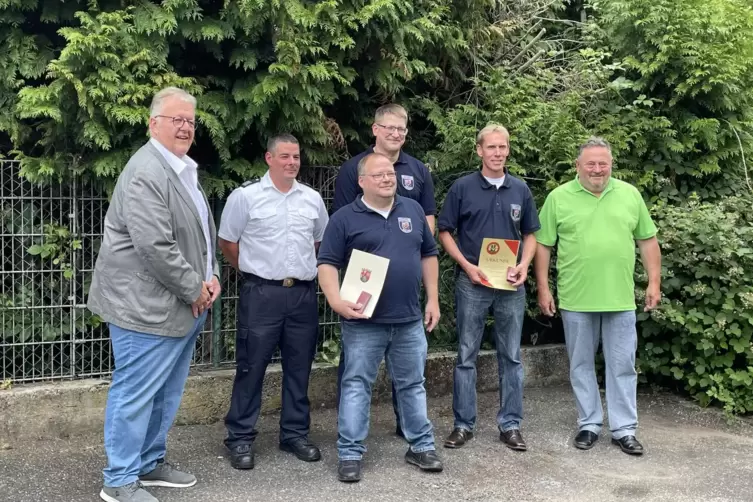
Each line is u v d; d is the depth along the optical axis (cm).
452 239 455
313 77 487
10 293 461
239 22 472
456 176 586
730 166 684
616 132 629
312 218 424
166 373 354
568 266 464
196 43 495
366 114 574
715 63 630
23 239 461
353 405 400
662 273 543
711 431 501
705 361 548
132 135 464
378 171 388
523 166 598
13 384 456
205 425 486
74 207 467
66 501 359
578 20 798
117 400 347
